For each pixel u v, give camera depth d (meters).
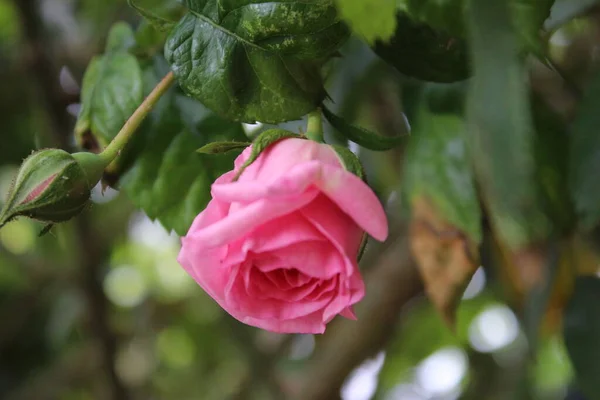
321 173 0.37
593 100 0.45
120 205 0.87
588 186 0.44
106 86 0.45
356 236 0.38
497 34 0.33
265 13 0.40
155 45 0.46
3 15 0.70
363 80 0.51
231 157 0.45
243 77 0.41
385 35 0.36
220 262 0.39
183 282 1.03
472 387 0.90
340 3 0.36
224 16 0.40
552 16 0.47
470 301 0.88
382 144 0.41
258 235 0.38
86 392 0.96
